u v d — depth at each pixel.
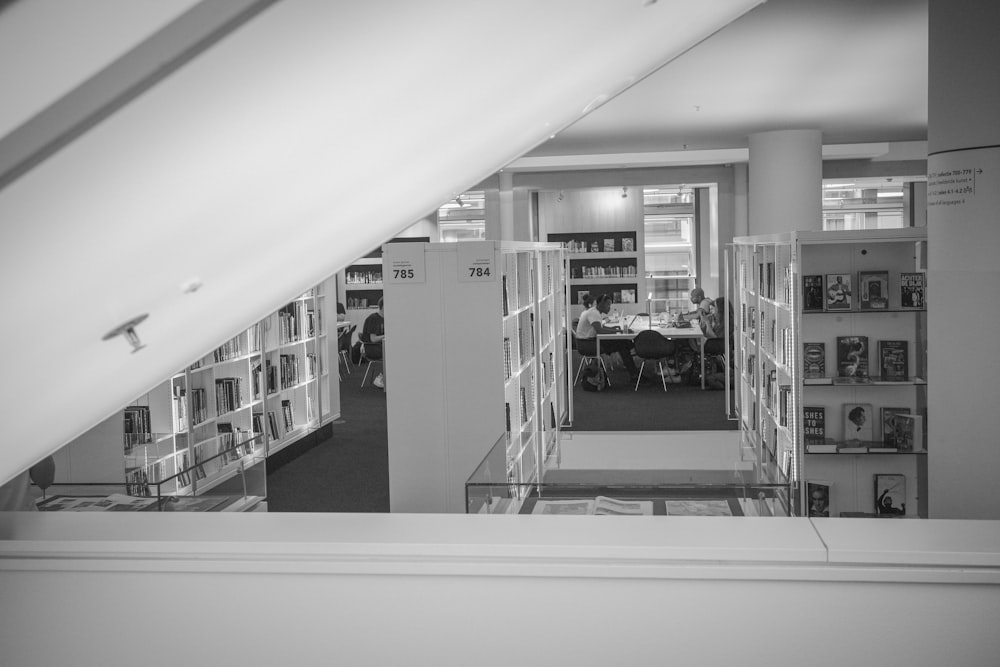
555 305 11.41
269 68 0.78
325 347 12.13
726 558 2.28
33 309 0.98
